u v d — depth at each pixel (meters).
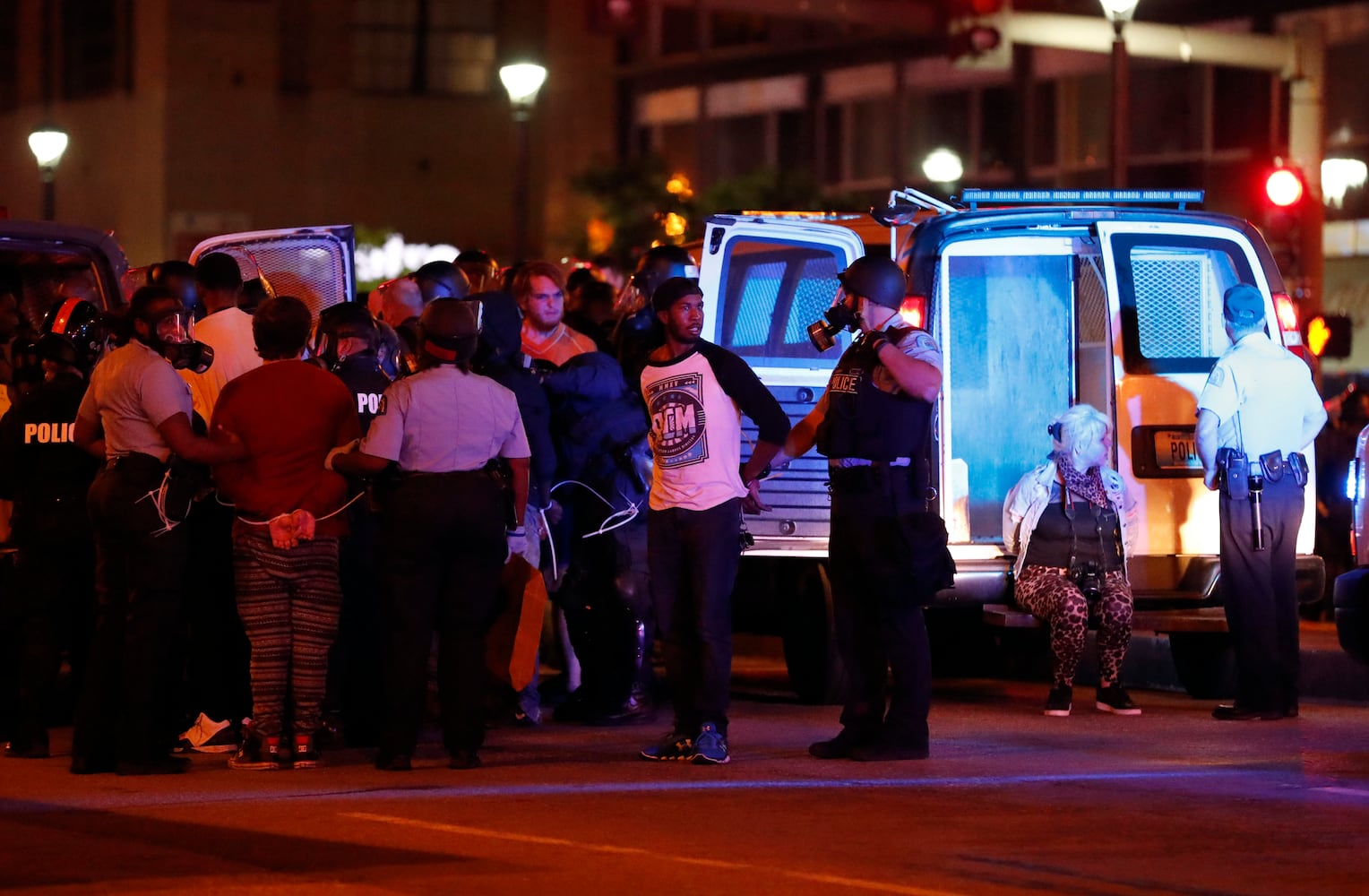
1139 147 106.81
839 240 34.72
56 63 138.88
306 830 21.81
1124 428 32.81
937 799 23.83
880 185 121.06
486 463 26.36
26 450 27.11
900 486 26.53
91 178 135.88
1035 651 40.97
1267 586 31.42
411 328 31.95
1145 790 24.47
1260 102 101.50
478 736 26.64
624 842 21.12
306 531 25.94
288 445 25.98
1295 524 31.55
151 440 25.94
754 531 33.31
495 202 138.88
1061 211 32.84
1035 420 33.56
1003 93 114.00
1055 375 33.56
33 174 141.88
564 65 137.88
